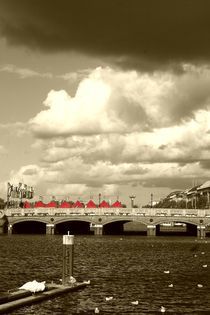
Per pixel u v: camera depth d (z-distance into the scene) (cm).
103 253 11756
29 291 5631
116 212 19650
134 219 19525
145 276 7756
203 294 6181
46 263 9256
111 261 9931
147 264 9512
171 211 19375
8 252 11538
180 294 6169
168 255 11469
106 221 19688
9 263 9150
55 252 11656
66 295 5872
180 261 10156
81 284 6450
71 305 5375
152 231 19375
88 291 6194
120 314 5050
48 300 5566
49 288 6038
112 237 18950
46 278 7269
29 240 16338
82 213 19862
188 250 12888
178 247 13925
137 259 10444
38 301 5475
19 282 6869
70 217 19925
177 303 5631
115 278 7462
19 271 7994
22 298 5419
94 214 19750
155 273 8144
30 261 9581
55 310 5138
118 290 6372
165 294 6159
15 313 4962
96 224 19738
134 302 5528
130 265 9281
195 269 8775
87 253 11681
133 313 5103
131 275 7838
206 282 7181
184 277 7700
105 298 5762
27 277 7338
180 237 19588
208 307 5425
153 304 5556
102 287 6550
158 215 19338
